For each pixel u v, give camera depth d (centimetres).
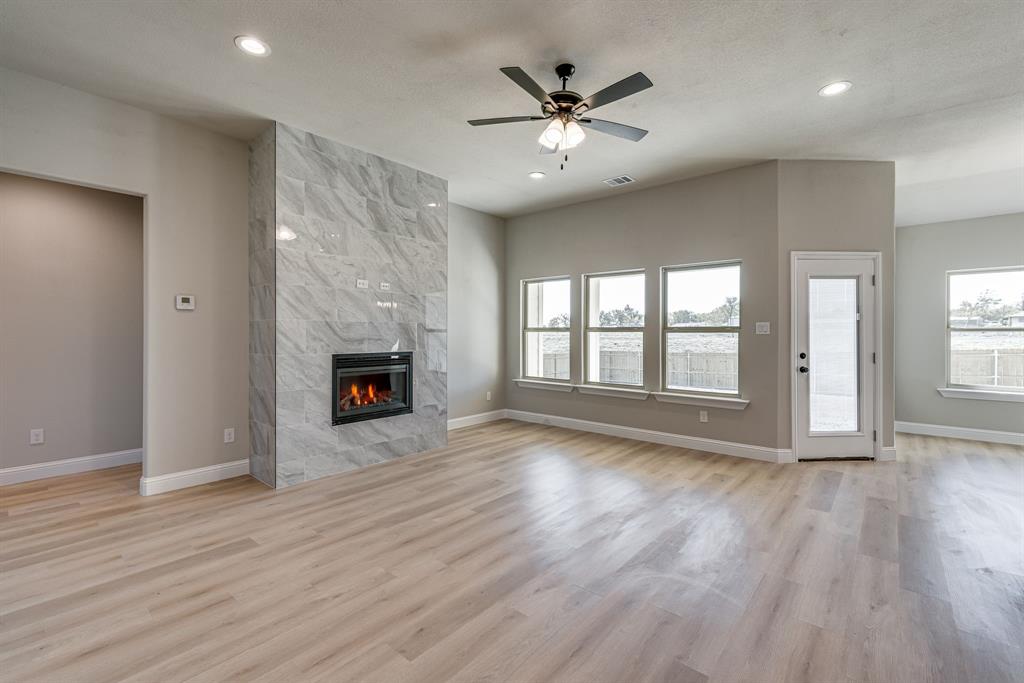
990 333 547
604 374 567
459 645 181
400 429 452
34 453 379
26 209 377
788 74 288
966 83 297
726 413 465
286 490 356
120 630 188
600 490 357
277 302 360
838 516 306
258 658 173
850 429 439
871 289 435
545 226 615
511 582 226
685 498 340
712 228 471
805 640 184
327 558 249
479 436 545
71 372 396
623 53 267
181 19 240
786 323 433
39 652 175
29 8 230
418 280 470
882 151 408
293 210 370
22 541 267
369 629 190
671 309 510
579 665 170
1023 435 512
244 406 394
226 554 253
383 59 276
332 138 391
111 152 326
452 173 475
